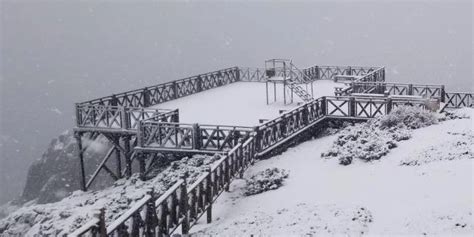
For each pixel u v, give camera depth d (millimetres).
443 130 17109
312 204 12438
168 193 10570
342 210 11430
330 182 14180
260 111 23562
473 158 13562
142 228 9648
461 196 11180
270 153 18172
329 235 10102
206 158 17328
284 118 19016
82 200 19781
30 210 19391
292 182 14703
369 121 19938
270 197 13703
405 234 9828
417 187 12430
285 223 11195
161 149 18641
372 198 12344
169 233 10672
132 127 20797
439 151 14641
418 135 17094
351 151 16109
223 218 12867
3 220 19703
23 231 18422
